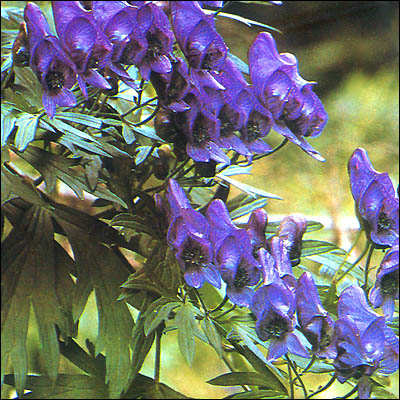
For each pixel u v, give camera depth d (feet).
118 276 2.89
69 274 2.87
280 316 2.83
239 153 2.91
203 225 2.85
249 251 2.86
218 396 4.94
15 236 2.87
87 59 2.81
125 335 2.86
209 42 2.88
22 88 2.92
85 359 2.89
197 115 2.89
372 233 2.90
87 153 2.89
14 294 2.83
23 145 2.80
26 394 2.84
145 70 2.86
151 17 2.85
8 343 2.81
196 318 2.86
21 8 3.25
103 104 2.94
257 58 2.93
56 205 2.92
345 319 2.82
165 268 2.89
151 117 2.92
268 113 2.92
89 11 2.81
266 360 2.83
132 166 2.96
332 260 3.05
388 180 2.90
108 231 2.93
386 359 2.83
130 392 2.86
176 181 2.90
